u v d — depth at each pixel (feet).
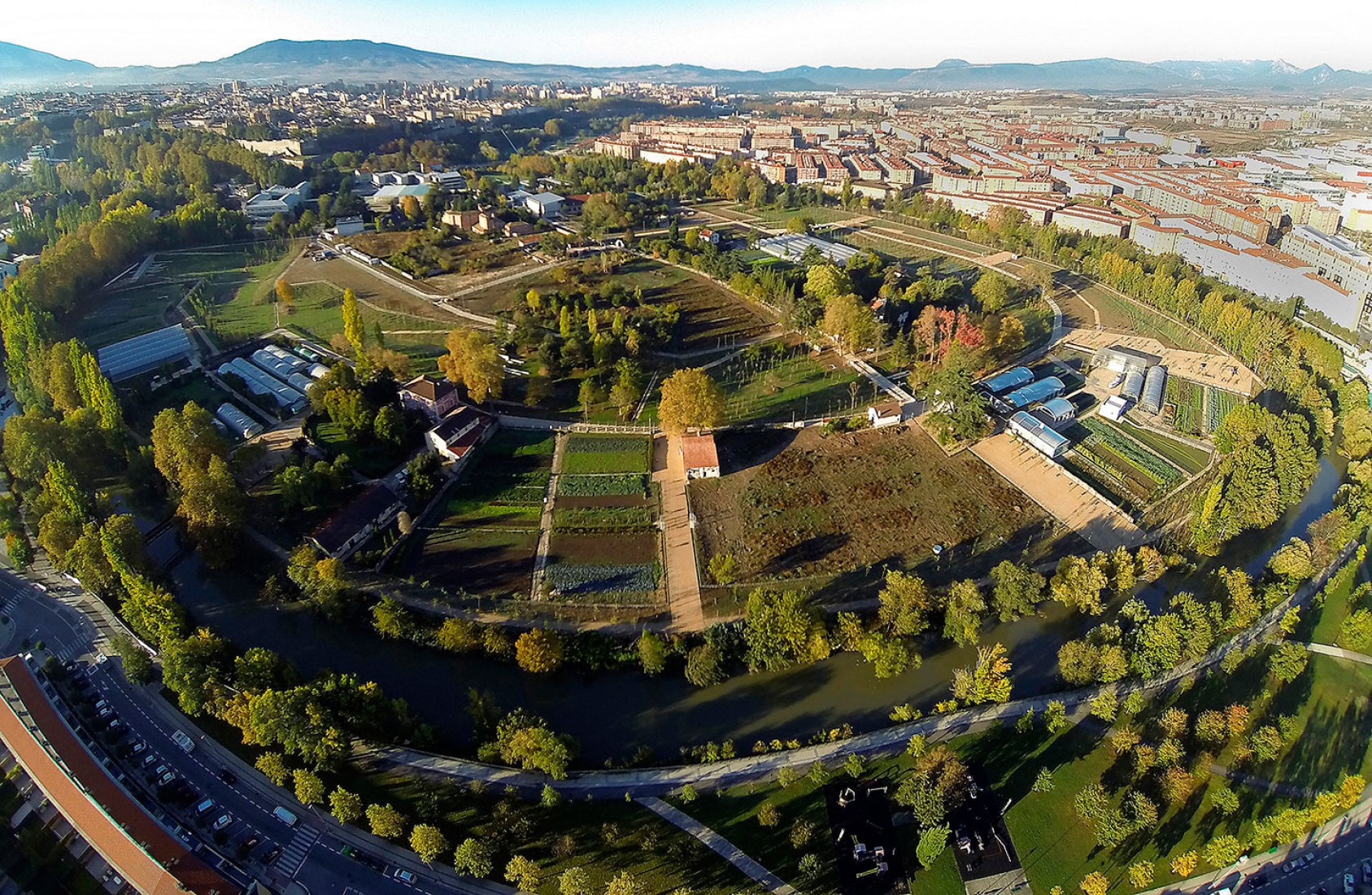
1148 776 328.70
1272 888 292.81
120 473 535.60
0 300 653.30
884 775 331.98
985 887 291.38
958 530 486.79
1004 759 339.16
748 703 373.81
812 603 423.64
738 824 312.71
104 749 339.57
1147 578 437.58
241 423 587.68
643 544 474.49
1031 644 408.87
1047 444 554.87
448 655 400.47
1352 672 384.88
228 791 325.01
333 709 337.72
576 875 274.57
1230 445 549.54
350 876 293.84
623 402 597.11
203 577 454.40
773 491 522.06
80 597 427.33
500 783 329.72
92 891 287.07
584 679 387.96
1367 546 471.62
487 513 500.33
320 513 495.82
